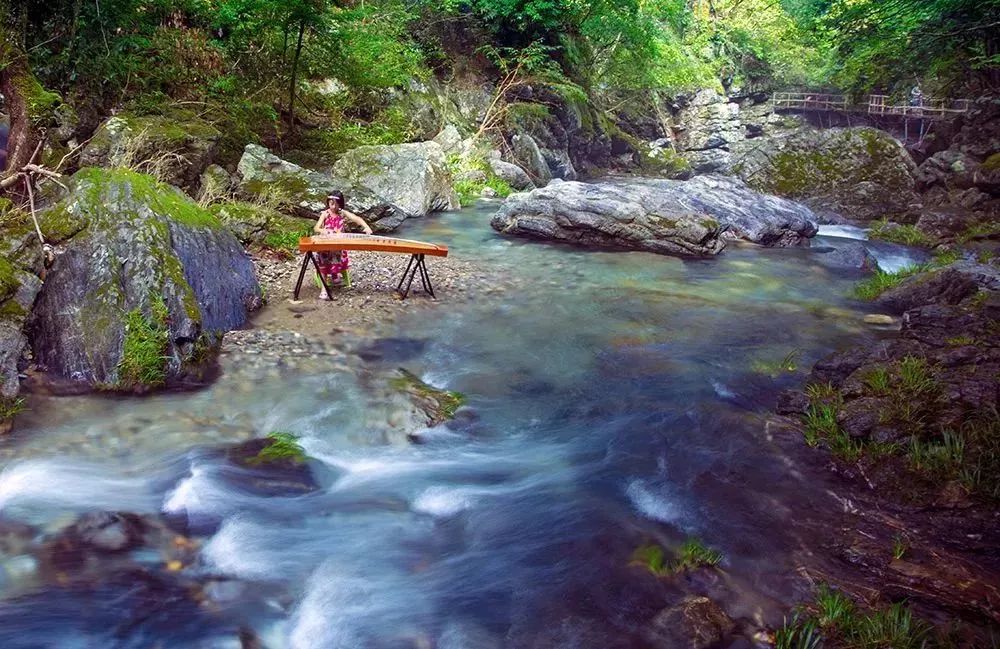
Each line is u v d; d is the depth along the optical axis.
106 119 10.49
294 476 4.51
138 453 4.66
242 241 9.32
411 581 3.62
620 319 7.92
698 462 4.85
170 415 5.14
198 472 4.43
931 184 17.78
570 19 24.95
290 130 14.63
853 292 9.62
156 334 5.64
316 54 15.19
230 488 4.32
